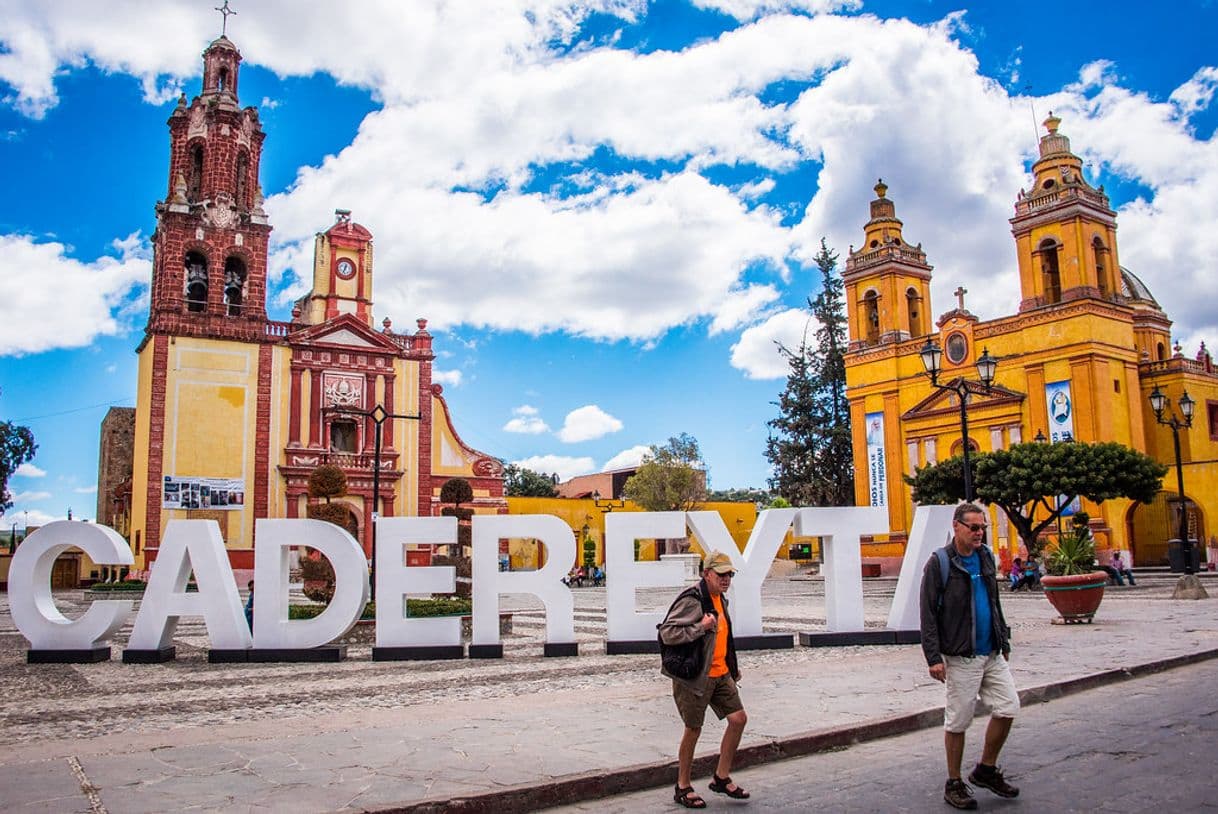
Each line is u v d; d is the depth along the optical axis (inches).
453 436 1961.1
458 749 283.3
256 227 1774.1
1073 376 1439.5
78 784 243.3
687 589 244.1
